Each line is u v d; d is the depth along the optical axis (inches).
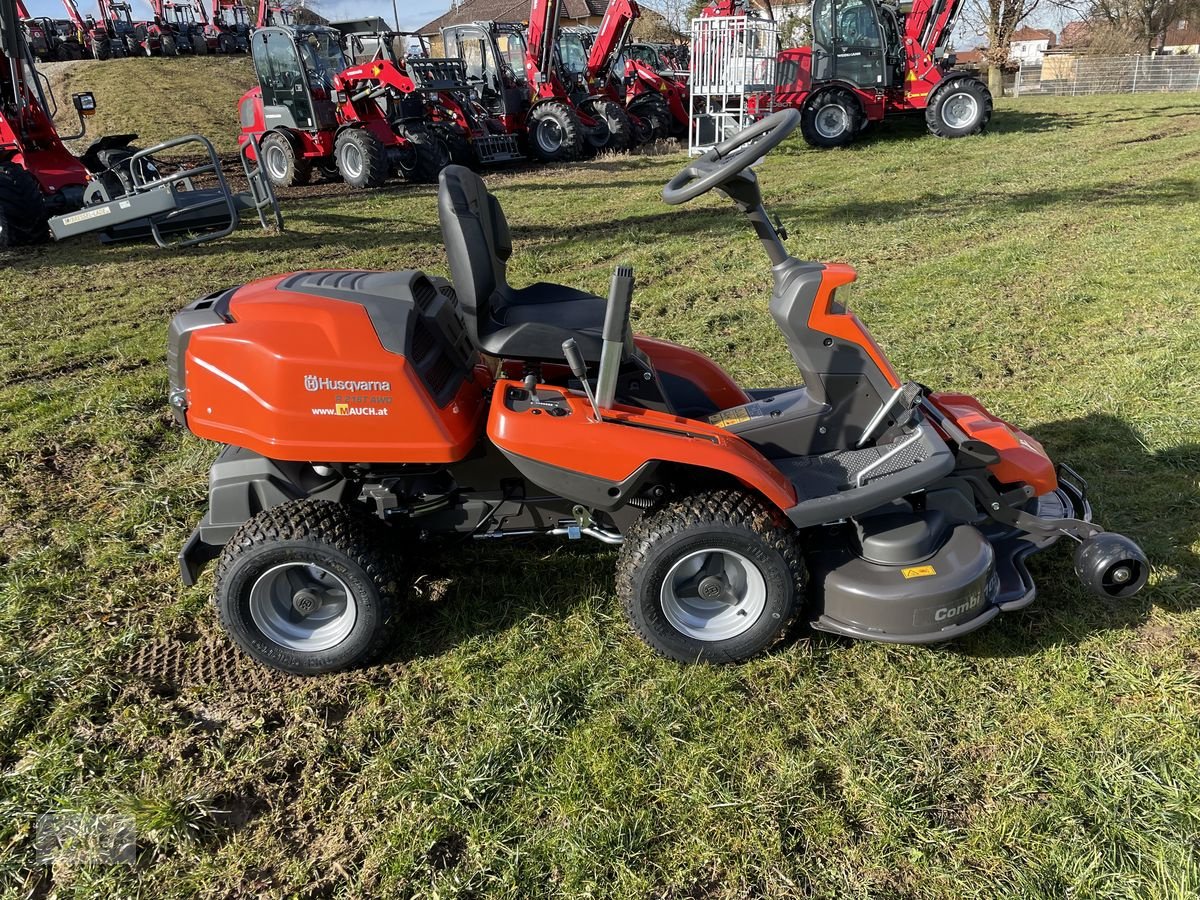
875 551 113.4
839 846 91.9
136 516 159.6
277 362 108.5
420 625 129.3
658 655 119.4
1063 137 613.9
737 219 394.9
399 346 110.1
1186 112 754.8
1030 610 126.0
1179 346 214.2
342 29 617.0
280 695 116.7
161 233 403.5
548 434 107.7
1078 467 163.6
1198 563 134.0
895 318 249.3
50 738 109.6
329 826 96.8
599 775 101.1
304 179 563.8
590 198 474.3
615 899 86.8
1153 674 112.8
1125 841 90.4
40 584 139.4
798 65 628.7
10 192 389.7
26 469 179.0
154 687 118.5
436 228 415.5
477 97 622.5
